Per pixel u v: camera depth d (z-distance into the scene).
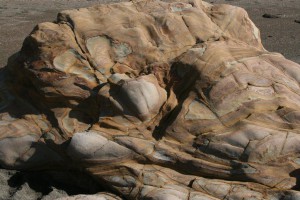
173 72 3.74
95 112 3.67
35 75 3.74
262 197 3.18
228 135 3.39
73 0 9.89
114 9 4.03
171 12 4.02
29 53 3.84
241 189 3.23
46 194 3.47
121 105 3.54
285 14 8.87
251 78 3.61
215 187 3.25
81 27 3.88
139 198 3.25
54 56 3.76
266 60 3.80
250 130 3.38
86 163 3.41
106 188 3.42
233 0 10.19
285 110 3.49
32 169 3.67
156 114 3.58
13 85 4.00
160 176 3.33
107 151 3.39
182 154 3.38
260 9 9.32
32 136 3.68
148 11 4.02
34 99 3.85
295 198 3.11
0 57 6.10
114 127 3.50
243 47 3.89
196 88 3.59
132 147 3.40
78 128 3.64
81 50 3.81
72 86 3.72
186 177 3.33
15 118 3.81
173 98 3.63
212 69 3.63
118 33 3.87
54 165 3.64
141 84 3.55
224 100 3.52
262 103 3.51
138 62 3.81
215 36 3.92
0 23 7.90
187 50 3.78
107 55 3.82
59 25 3.91
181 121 3.49
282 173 3.29
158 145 3.42
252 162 3.30
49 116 3.75
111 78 3.66
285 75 3.74
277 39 7.03
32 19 8.24
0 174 3.64
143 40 3.85
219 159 3.34
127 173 3.37
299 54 6.23
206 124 3.47
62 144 3.58
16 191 3.46
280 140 3.34
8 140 3.68
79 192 3.50
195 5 4.12
